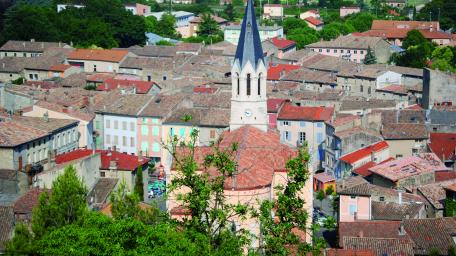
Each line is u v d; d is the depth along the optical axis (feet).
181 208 422.82
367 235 492.13
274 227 303.89
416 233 493.36
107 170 601.62
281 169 500.74
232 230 359.25
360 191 554.05
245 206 325.42
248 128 549.95
